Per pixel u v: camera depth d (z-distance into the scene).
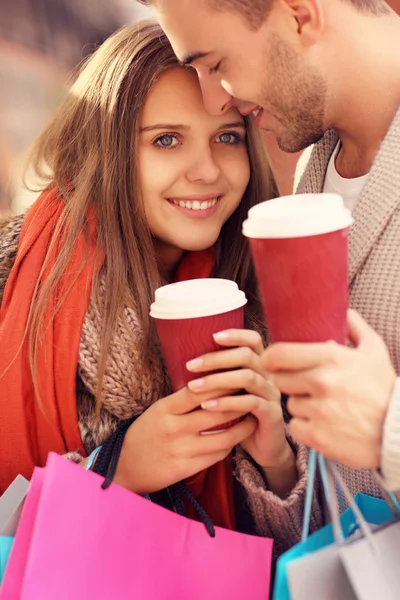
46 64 3.07
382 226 1.00
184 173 1.36
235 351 0.93
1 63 2.82
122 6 3.25
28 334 1.30
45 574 0.84
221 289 0.94
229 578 0.94
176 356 0.95
